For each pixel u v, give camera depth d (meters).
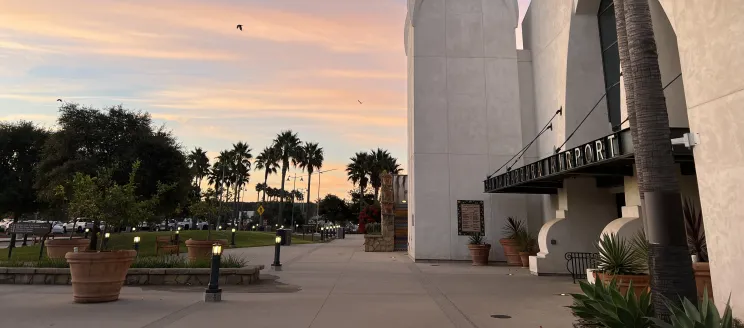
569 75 15.97
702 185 6.10
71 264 8.35
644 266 8.21
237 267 11.76
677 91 10.95
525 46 21.00
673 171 5.07
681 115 10.83
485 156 19.28
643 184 5.20
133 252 9.05
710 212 5.94
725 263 5.67
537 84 19.28
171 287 10.62
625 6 5.66
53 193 20.03
